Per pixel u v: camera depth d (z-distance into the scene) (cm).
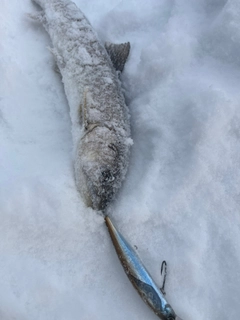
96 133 28
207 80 29
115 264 25
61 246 26
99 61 33
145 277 24
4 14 37
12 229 25
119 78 34
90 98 30
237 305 24
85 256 26
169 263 25
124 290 25
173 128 29
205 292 24
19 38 36
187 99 29
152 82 32
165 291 24
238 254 25
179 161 28
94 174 26
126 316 24
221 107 27
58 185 27
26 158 29
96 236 26
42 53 36
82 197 27
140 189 27
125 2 38
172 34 32
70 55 33
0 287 24
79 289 24
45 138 31
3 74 32
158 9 37
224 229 26
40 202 26
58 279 24
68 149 30
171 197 26
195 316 23
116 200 27
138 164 29
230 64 30
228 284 24
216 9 33
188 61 31
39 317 23
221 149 27
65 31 34
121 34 37
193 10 34
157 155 28
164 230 26
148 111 30
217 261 25
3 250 25
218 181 27
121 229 26
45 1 37
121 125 30
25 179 27
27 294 24
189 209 27
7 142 30
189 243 25
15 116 32
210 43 31
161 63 31
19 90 33
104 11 39
